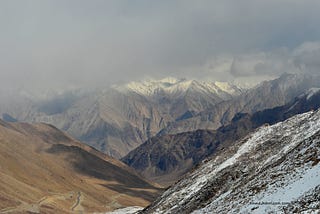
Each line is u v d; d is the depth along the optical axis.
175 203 102.56
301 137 95.06
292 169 68.88
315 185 57.81
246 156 103.38
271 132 109.44
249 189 73.56
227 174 96.12
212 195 91.19
